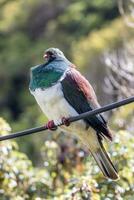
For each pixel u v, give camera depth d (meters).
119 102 9.95
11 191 13.51
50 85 11.22
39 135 24.88
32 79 11.38
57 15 38.53
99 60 26.42
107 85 20.62
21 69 37.47
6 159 13.47
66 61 11.63
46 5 38.69
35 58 37.41
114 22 31.53
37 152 25.14
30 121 31.34
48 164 14.27
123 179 13.06
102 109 10.09
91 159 13.30
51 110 11.21
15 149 13.95
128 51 19.62
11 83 37.44
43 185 13.84
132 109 17.66
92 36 30.91
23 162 13.74
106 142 12.76
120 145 13.30
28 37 38.59
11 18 39.41
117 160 13.23
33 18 38.88
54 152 14.32
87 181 12.60
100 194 12.88
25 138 26.66
